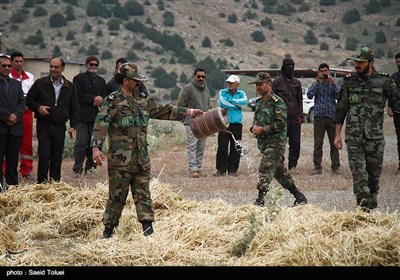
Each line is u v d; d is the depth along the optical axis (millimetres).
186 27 161875
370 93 9008
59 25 151750
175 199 9828
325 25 177625
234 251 7320
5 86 11453
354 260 6641
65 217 8953
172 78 125125
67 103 11922
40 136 11797
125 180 7918
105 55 135625
